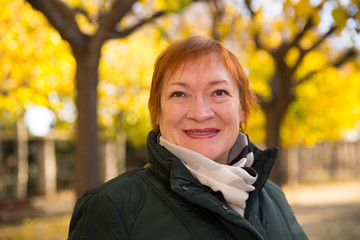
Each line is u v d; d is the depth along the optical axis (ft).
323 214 32.50
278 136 27.35
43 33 21.01
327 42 26.35
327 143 79.25
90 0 19.98
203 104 4.43
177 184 4.05
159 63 4.73
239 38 24.03
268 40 24.44
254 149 5.23
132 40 31.53
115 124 41.22
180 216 4.03
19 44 20.08
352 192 50.11
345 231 25.57
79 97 15.33
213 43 4.67
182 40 4.71
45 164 43.73
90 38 15.10
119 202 4.04
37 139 42.47
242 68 4.92
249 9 21.67
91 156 15.35
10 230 25.84
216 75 4.48
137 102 33.83
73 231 4.06
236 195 4.33
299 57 23.81
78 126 15.44
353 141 85.40
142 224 3.99
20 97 20.92
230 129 4.59
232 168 4.49
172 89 4.50
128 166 60.44
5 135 38.27
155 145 4.53
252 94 5.33
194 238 3.93
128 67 32.48
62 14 14.52
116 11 14.60
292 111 33.04
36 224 27.89
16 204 36.04
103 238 3.86
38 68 21.65
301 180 66.80
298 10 14.34
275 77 27.78
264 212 4.95
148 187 4.24
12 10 18.74
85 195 4.26
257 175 4.76
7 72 20.15
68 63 22.71
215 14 23.99
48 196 43.34
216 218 4.18
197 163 4.35
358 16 12.45
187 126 4.48
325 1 13.83
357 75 28.50
